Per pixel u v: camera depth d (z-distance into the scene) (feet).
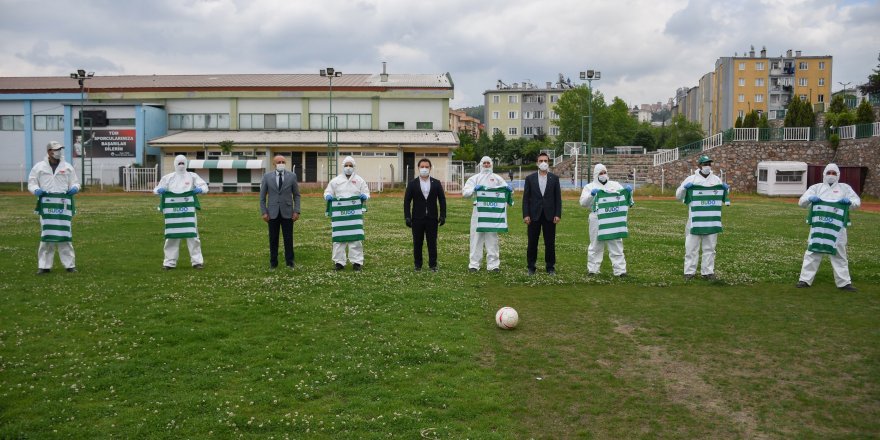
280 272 46.11
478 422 21.16
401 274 45.70
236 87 198.49
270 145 178.50
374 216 91.76
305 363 26.53
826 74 345.92
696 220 44.78
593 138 314.35
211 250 57.11
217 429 20.36
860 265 50.21
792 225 81.97
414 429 20.51
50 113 193.47
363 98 200.44
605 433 20.52
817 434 20.49
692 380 25.21
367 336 30.12
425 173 47.14
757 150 170.60
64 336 29.63
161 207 47.09
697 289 41.86
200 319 32.63
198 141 180.04
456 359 27.22
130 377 24.72
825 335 31.19
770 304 37.60
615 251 45.85
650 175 183.21
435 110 201.77
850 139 156.46
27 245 59.06
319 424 20.79
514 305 37.14
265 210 47.44
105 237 65.31
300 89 198.90
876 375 25.72
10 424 20.42
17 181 190.39
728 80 349.00
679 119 344.49
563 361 27.25
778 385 24.67
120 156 184.14
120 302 36.14
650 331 31.89
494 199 46.70
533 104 406.62
